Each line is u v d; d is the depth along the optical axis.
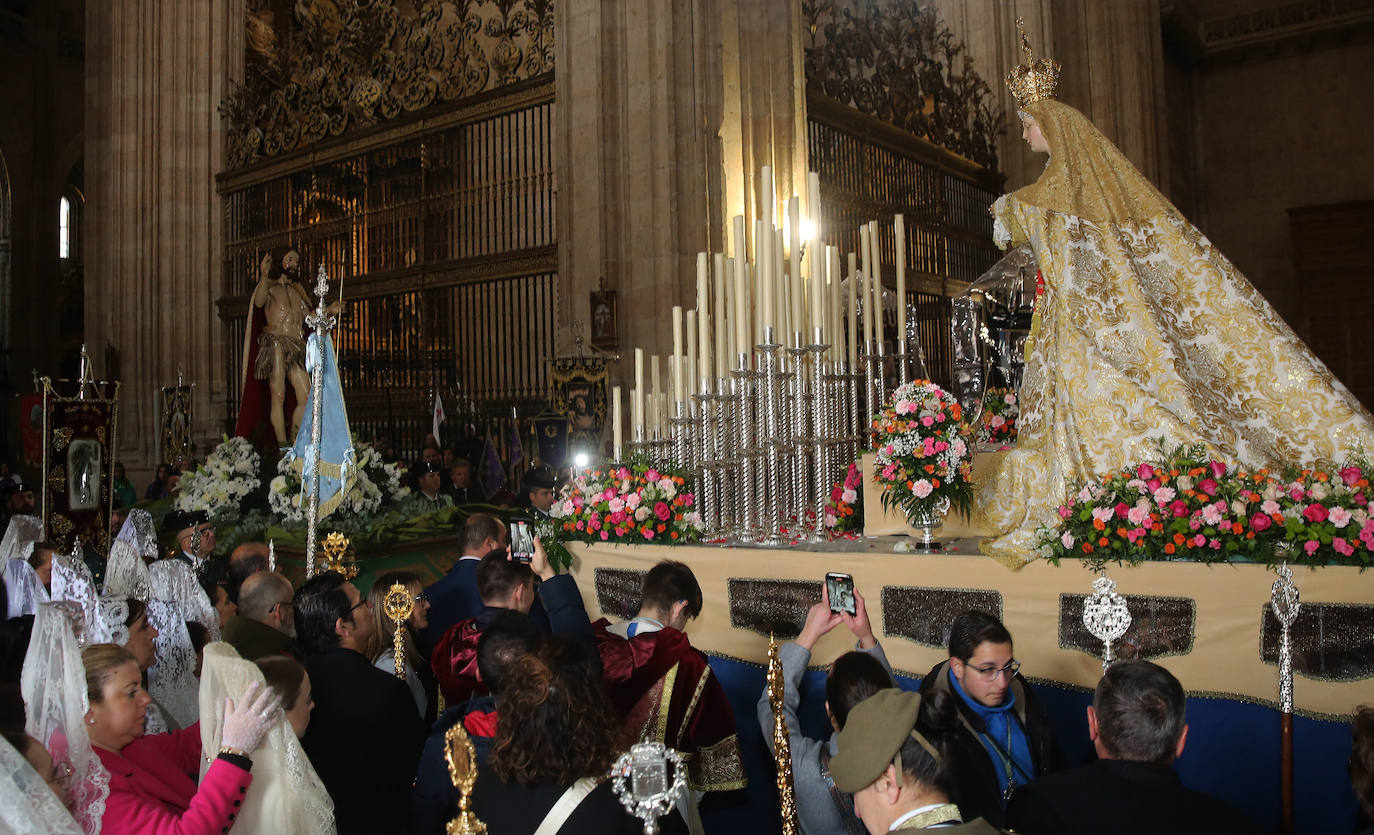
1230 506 3.68
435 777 2.57
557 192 10.68
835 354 5.64
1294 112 21.38
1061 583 3.94
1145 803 2.20
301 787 2.60
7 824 1.90
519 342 11.38
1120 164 4.77
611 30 10.30
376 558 7.33
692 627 4.88
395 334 12.77
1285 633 3.26
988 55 16.36
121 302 16.09
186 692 4.09
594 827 2.13
